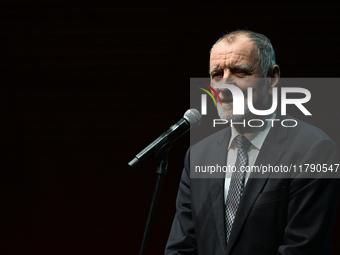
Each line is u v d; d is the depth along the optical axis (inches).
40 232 504.7
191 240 193.2
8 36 496.7
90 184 501.4
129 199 494.6
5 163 514.3
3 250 505.7
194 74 472.1
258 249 164.9
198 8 462.3
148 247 481.7
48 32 492.4
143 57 482.6
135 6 475.8
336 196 166.1
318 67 440.5
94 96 497.7
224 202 183.5
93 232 496.7
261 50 181.3
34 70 501.7
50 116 506.3
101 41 487.2
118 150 496.7
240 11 452.8
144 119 490.0
